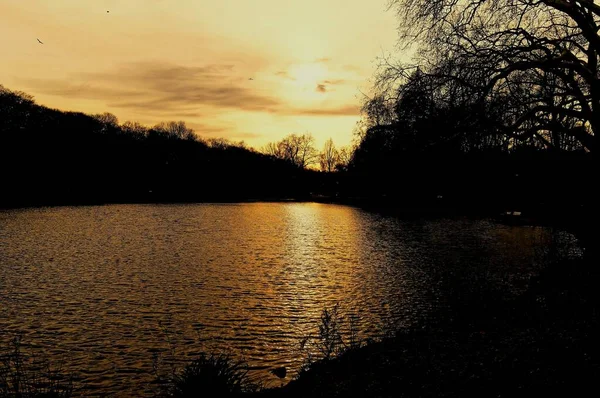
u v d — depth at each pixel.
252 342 15.80
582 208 25.42
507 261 30.78
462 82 17.39
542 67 17.83
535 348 9.88
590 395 7.28
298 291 23.19
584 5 17.83
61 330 16.91
